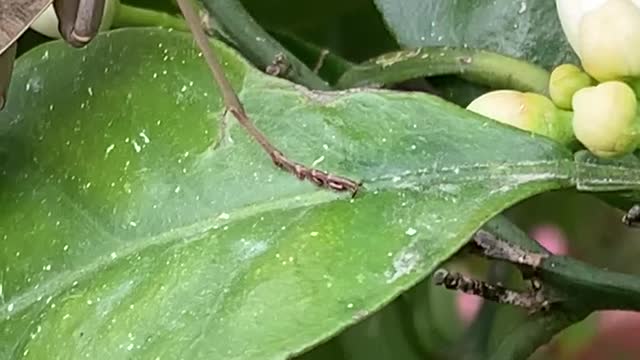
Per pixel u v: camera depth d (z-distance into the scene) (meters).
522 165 0.13
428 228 0.13
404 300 0.22
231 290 0.13
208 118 0.15
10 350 0.14
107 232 0.15
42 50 0.17
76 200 0.15
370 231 0.13
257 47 0.17
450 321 0.25
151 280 0.14
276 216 0.14
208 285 0.13
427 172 0.13
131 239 0.15
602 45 0.14
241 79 0.15
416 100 0.13
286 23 0.24
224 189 0.14
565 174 0.12
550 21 0.18
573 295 0.16
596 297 0.16
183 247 0.14
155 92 0.16
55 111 0.16
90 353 0.13
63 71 0.17
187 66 0.16
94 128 0.16
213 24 0.17
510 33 0.18
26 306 0.14
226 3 0.17
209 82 0.15
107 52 0.16
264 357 0.12
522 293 0.16
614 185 0.12
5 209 0.16
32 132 0.16
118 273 0.14
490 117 0.14
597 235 0.28
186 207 0.14
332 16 0.24
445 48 0.17
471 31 0.18
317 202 0.14
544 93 0.17
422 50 0.17
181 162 0.15
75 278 0.15
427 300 0.23
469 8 0.18
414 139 0.13
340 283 0.12
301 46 0.19
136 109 0.16
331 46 0.25
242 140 0.15
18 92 0.17
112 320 0.14
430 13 0.18
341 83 0.18
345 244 0.13
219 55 0.15
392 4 0.19
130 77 0.16
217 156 0.15
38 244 0.15
